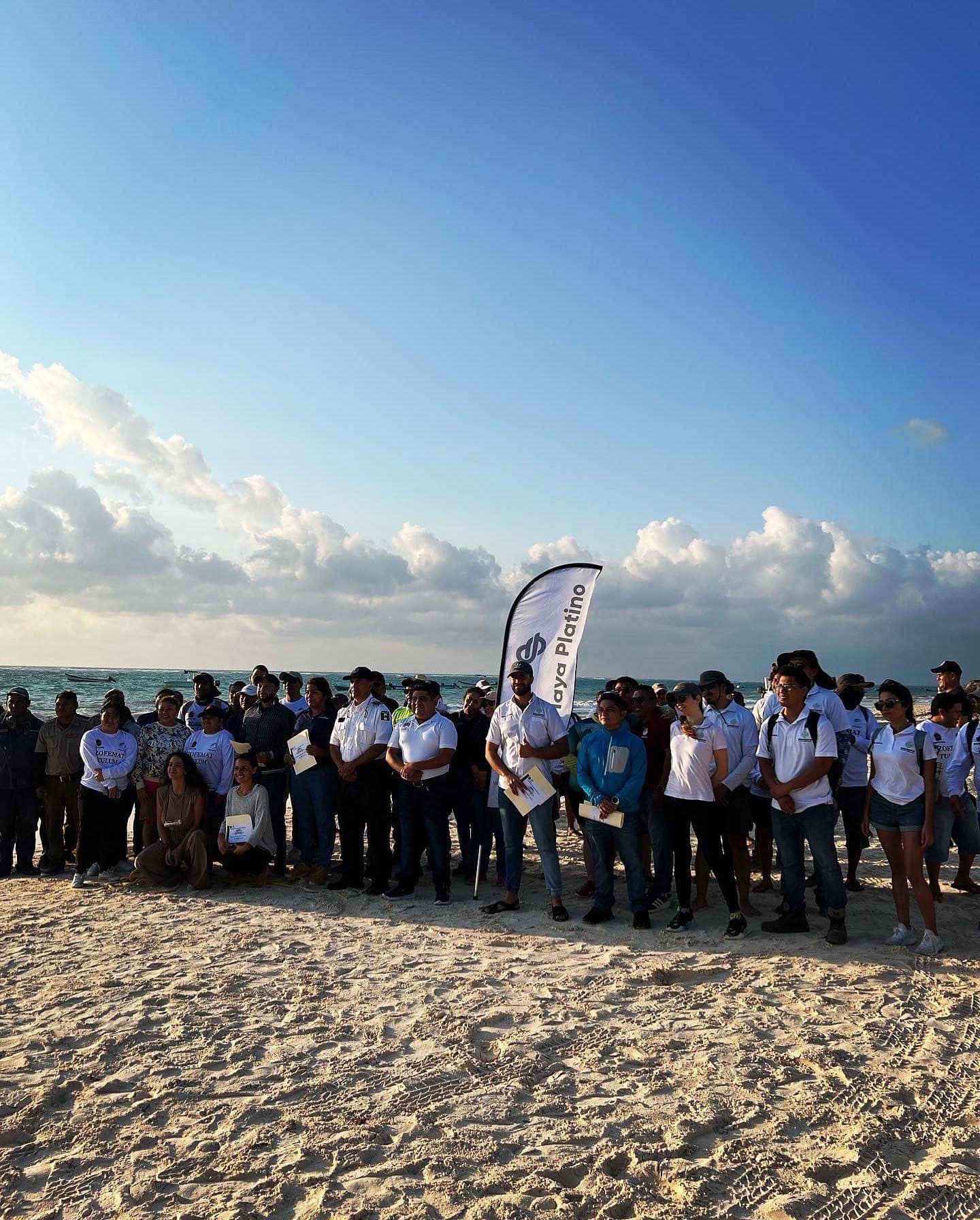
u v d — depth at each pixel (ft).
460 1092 13.50
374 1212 10.37
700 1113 12.73
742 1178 11.12
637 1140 12.03
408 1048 15.24
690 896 22.68
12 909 25.40
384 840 27.02
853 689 26.35
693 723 22.07
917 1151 11.80
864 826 21.45
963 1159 11.55
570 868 31.17
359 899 26.40
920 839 20.17
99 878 29.84
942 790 24.45
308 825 28.86
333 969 19.57
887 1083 13.67
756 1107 12.96
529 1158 11.62
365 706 27.30
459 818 29.66
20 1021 16.57
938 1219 10.33
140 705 156.25
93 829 29.09
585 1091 13.55
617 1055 14.89
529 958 20.30
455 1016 16.53
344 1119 12.64
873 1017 16.37
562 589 28.25
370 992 18.10
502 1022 16.40
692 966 19.35
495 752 24.72
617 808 22.66
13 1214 10.46
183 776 28.12
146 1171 11.35
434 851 25.75
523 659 28.09
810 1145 11.89
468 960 20.21
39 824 31.83
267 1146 11.93
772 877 28.63
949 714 24.43
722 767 21.77
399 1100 13.24
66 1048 15.28
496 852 32.37
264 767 29.58
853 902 24.95
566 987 18.24
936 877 24.75
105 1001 17.56
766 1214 10.39
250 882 27.91
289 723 30.30
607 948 21.03
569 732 27.17
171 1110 13.01
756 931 22.24
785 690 21.34
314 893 27.17
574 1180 11.14
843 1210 10.45
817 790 21.07
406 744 26.02
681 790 22.09
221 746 29.30
